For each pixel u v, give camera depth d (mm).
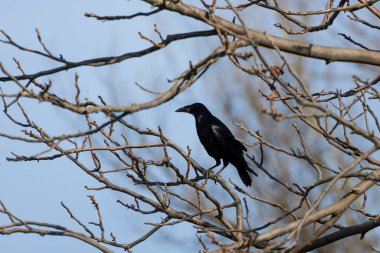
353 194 9742
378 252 10656
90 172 11078
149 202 11234
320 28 10977
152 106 8344
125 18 8828
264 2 10891
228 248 8336
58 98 8180
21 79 9266
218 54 8602
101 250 9719
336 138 10094
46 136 10797
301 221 8125
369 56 9820
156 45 9117
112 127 11258
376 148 8234
